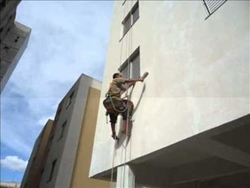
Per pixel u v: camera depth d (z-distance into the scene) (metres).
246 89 3.01
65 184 11.46
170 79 4.62
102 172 5.98
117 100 5.13
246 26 3.40
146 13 7.16
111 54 8.82
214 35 3.97
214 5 4.29
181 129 3.81
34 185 16.92
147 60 5.85
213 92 3.50
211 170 5.33
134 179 4.95
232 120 3.03
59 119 16.36
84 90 15.09
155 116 4.61
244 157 4.20
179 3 5.50
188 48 4.50
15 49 26.59
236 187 6.45
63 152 12.30
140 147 4.69
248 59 3.14
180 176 5.79
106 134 6.59
